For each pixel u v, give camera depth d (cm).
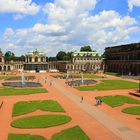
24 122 5666
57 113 6556
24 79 16375
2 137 4694
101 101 7925
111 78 17775
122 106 7519
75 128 5159
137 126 5362
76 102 8131
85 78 17512
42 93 10144
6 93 10056
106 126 5347
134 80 16188
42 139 4531
